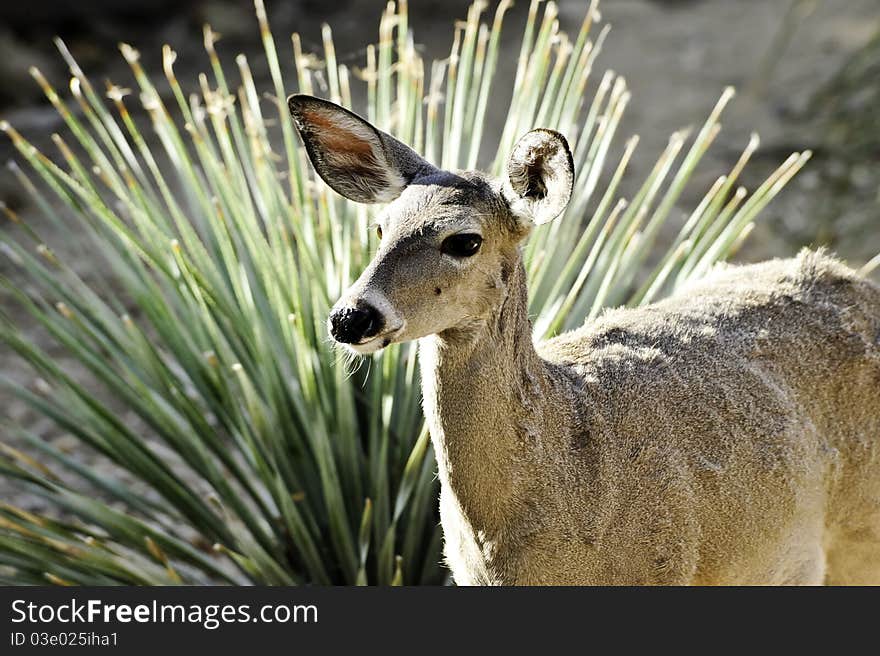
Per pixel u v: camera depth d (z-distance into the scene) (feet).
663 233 44.09
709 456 20.56
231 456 25.57
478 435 18.48
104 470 32.58
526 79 28.43
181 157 27.40
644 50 65.21
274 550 25.52
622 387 20.40
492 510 18.86
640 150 52.08
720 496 20.57
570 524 19.07
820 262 23.38
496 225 18.17
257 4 27.73
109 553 23.99
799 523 21.79
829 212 44.93
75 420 26.13
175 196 45.55
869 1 71.15
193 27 61.41
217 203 25.22
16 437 33.40
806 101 55.26
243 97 29.14
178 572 25.45
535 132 17.65
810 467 21.67
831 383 22.21
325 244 25.25
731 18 70.59
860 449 22.36
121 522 24.88
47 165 25.93
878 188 45.80
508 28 65.46
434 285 17.54
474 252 17.80
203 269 25.49
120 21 60.85
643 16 70.79
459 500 18.98
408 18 65.10
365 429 25.59
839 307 22.74
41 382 28.73
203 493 28.76
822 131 51.31
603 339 21.57
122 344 26.40
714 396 20.94
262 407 23.82
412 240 17.61
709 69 62.03
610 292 26.86
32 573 23.68
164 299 25.61
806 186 47.42
